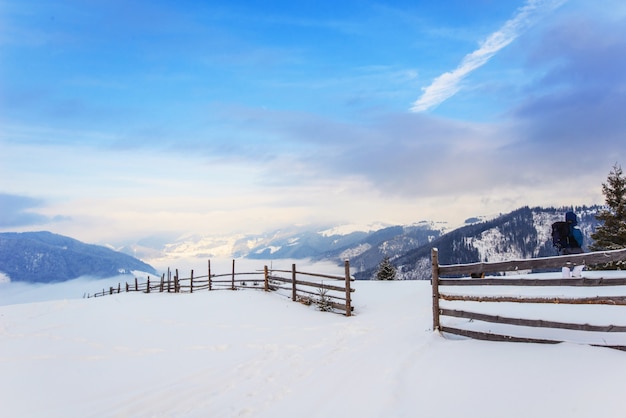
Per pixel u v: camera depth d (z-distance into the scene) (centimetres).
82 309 1555
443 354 600
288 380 623
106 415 534
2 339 1001
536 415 383
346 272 1205
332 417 461
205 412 526
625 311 655
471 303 950
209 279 2286
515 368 492
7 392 626
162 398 584
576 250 1008
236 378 655
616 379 409
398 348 691
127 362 775
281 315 1208
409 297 1448
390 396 484
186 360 777
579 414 367
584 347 510
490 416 399
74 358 807
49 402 586
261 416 495
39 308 1753
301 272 1450
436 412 427
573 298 548
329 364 681
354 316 1175
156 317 1222
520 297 605
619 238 2100
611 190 2175
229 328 1044
